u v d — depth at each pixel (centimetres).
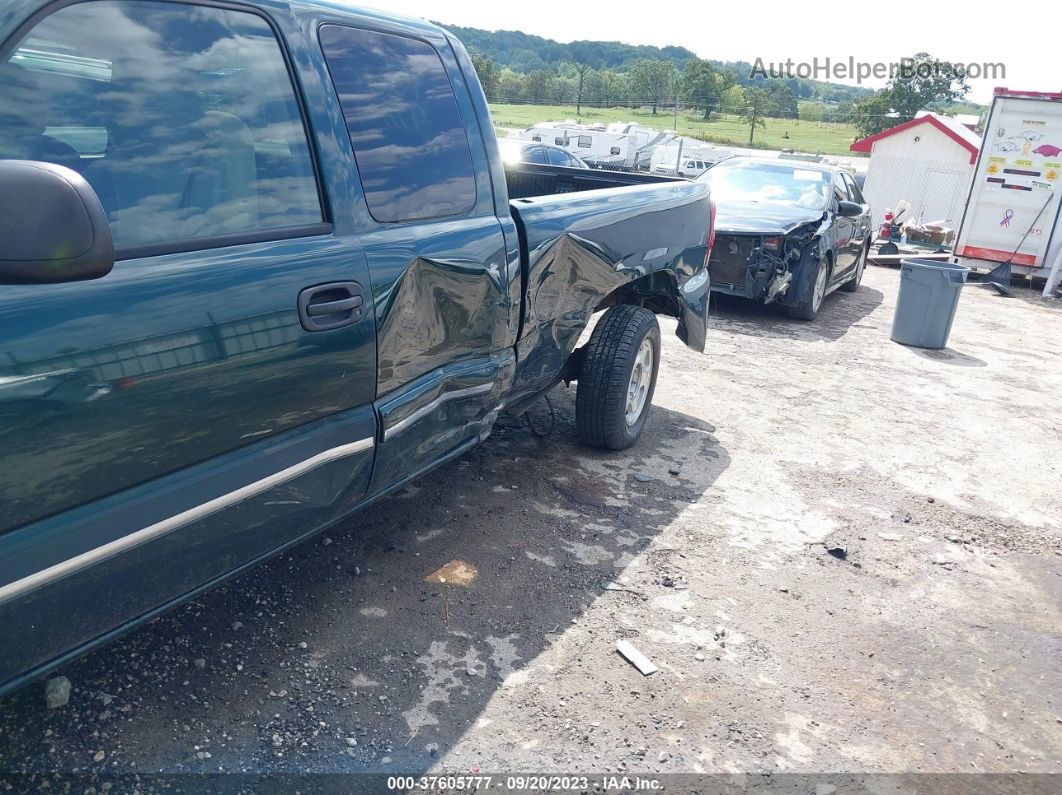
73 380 177
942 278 806
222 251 213
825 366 736
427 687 273
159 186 203
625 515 408
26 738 232
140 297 190
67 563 183
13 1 176
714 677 295
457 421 322
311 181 242
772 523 417
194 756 234
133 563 199
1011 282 1356
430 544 361
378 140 269
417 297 275
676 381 650
